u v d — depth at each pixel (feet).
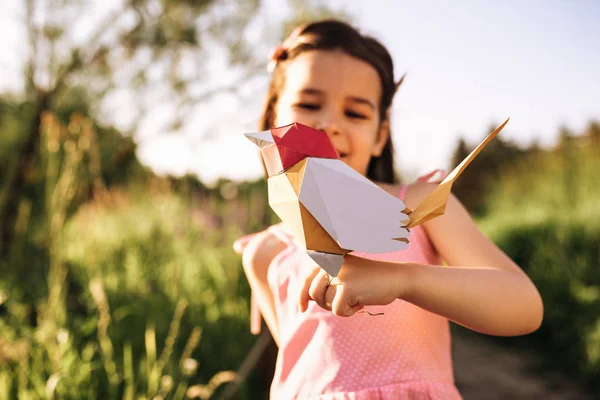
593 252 14.08
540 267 14.47
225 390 7.76
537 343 13.08
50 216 10.04
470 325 2.56
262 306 3.96
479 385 11.08
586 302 12.16
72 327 7.82
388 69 3.76
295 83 3.54
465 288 2.46
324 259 1.84
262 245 4.04
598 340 11.21
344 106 3.45
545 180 22.74
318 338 3.14
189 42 12.67
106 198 14.44
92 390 6.52
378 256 3.13
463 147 32.89
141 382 6.79
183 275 11.33
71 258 11.23
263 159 2.03
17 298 9.11
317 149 1.99
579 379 11.16
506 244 16.94
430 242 3.26
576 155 23.02
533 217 17.72
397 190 3.38
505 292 2.55
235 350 8.80
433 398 2.84
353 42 3.59
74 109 12.51
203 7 12.82
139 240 13.98
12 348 6.40
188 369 6.59
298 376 3.11
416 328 3.04
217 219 14.88
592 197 18.01
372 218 1.86
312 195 1.86
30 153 11.93
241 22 12.89
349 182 1.91
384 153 4.38
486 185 30.12
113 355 7.63
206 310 9.87
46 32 12.00
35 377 6.05
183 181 16.08
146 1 12.60
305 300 2.46
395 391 2.83
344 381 2.93
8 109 13.33
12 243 11.42
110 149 13.51
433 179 3.34
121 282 10.55
